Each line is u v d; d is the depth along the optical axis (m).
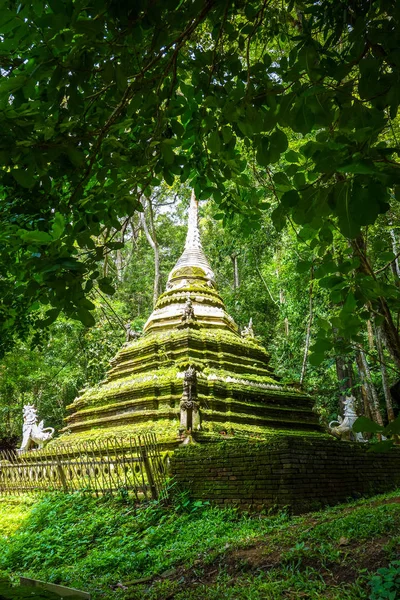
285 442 9.62
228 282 33.56
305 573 5.91
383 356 20.22
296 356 23.53
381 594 4.98
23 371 20.94
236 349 16.55
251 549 7.11
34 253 4.19
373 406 21.02
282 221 3.12
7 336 7.38
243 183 5.22
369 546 6.13
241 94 3.73
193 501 10.33
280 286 23.61
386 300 3.80
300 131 3.18
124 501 10.82
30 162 3.77
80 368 26.33
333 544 6.46
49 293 3.94
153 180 5.01
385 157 2.67
